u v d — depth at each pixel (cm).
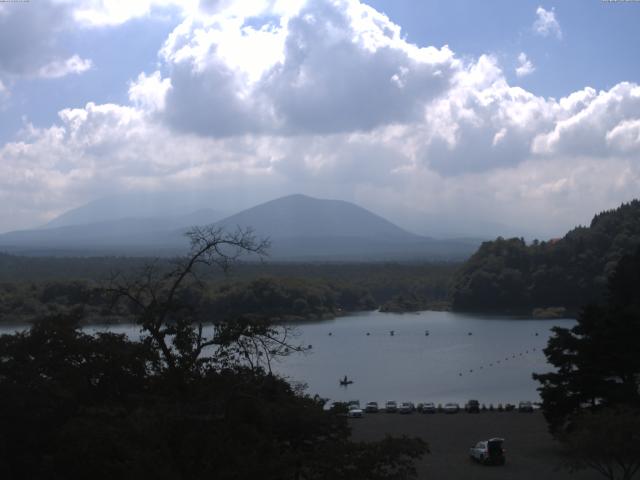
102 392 2841
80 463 2244
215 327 2698
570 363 5522
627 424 3847
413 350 14588
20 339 2908
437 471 4931
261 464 2061
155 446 2052
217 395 2291
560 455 5366
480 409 8138
